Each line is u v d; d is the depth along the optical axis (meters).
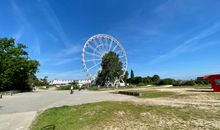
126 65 107.88
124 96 35.62
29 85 90.06
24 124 15.30
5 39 54.03
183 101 22.47
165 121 13.02
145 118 14.14
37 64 82.25
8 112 21.30
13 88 79.50
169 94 33.12
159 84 97.06
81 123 13.87
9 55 58.38
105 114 16.16
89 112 17.47
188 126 11.61
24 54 76.00
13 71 66.12
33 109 22.94
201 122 12.33
